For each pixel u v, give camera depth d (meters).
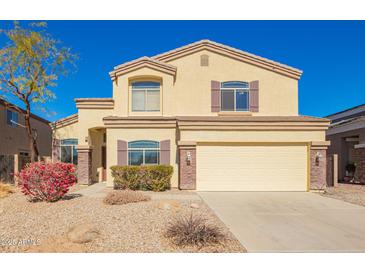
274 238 7.43
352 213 10.48
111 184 16.11
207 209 10.80
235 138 15.88
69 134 20.09
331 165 19.02
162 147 16.22
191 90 18.30
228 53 18.52
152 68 17.34
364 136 19.97
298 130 15.95
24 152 26.80
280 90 18.47
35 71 19.75
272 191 15.87
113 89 18.11
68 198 12.37
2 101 22.17
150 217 8.82
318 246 6.88
